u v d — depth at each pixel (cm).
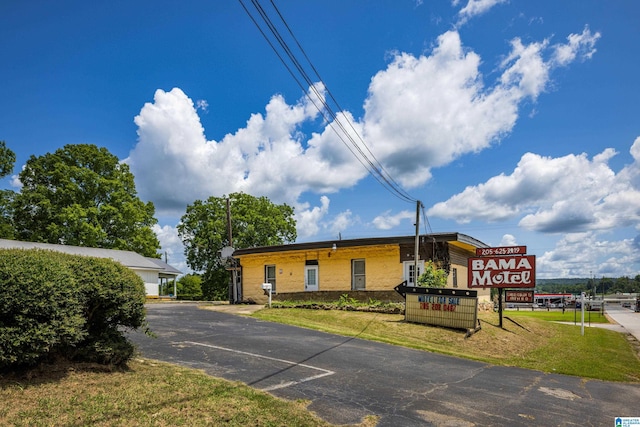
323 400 664
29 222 3600
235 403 598
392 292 2061
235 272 2666
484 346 1332
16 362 565
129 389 605
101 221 3762
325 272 2262
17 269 550
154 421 514
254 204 4228
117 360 688
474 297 1440
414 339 1324
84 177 3662
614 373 1096
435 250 1997
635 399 824
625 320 3531
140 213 4038
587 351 1494
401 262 2059
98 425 488
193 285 5400
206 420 534
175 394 607
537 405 723
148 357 851
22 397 530
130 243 3944
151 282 3675
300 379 773
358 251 2175
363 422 586
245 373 785
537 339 1650
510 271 1620
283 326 1391
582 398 797
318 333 1289
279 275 2420
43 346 559
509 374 959
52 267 584
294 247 2328
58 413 502
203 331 1215
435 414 637
